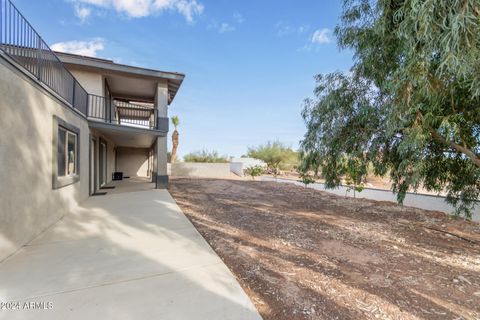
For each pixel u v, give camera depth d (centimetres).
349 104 540
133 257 334
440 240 465
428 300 255
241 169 2398
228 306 229
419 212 720
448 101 378
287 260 346
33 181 397
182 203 747
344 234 482
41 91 428
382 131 507
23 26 390
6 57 319
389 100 417
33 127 398
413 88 344
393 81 354
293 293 259
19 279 268
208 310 221
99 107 1002
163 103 1099
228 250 375
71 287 254
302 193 1095
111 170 1434
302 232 485
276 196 984
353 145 566
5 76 319
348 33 480
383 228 539
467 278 307
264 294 255
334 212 705
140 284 263
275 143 2834
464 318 226
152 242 395
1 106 310
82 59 941
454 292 273
